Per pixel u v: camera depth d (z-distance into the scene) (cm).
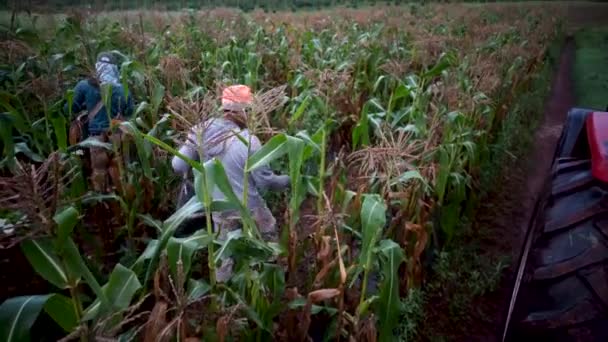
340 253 256
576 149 334
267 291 261
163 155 414
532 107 859
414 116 451
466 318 338
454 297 347
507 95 751
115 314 172
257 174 321
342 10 2066
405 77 605
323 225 280
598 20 2878
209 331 214
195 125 238
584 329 194
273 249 254
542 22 1766
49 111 408
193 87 557
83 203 376
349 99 631
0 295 304
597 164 243
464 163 436
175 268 216
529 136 732
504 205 519
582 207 235
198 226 344
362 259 243
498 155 584
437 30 1300
